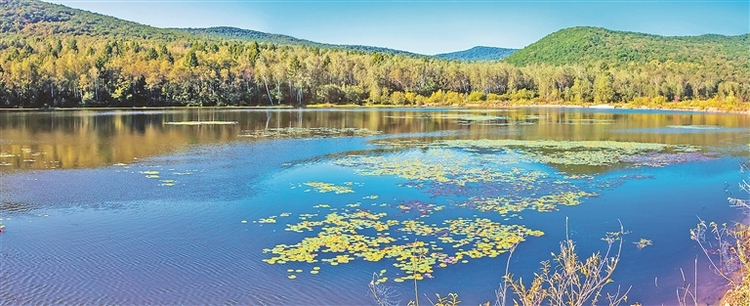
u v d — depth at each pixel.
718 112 76.38
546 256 10.47
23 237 11.67
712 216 13.80
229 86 91.06
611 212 14.05
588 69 136.12
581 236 11.86
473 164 22.09
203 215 13.52
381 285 9.01
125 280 9.26
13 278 9.32
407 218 13.17
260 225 12.55
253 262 10.05
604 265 9.93
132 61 93.31
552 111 79.00
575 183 18.03
